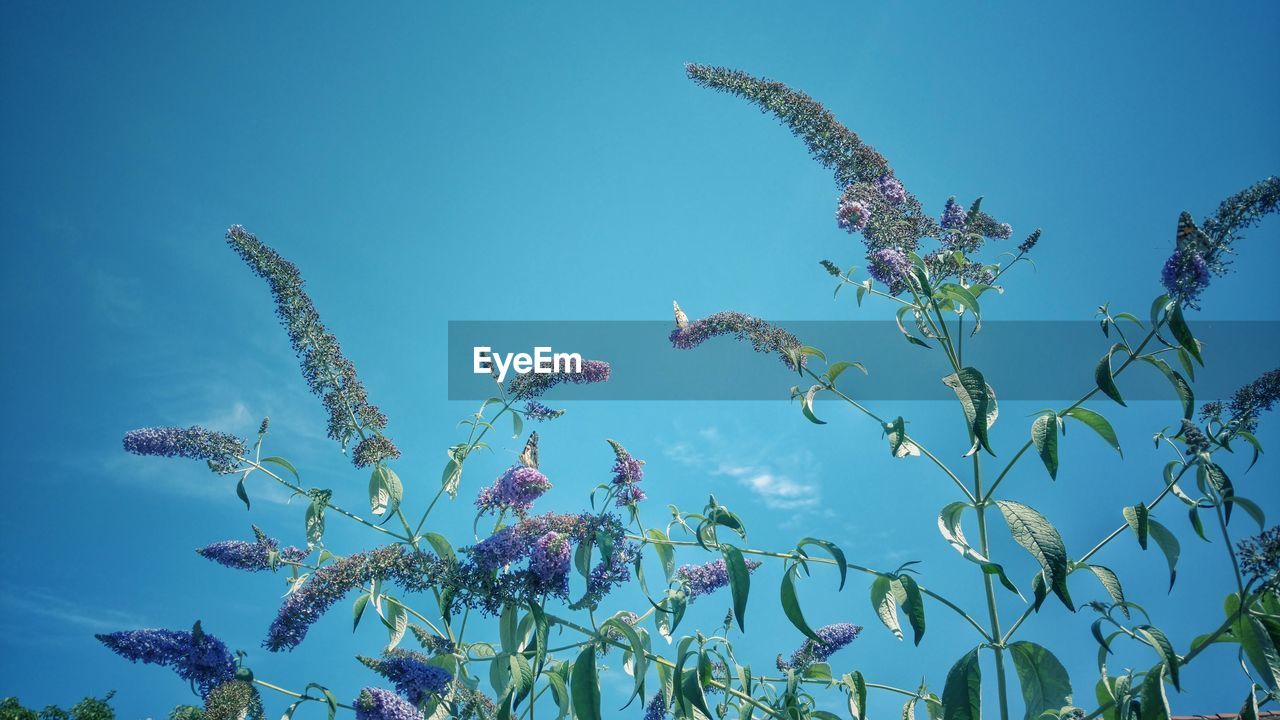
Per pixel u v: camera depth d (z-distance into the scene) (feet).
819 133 5.20
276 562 4.66
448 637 4.65
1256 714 3.83
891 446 4.45
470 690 4.40
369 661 4.21
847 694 4.52
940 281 4.85
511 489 4.45
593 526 4.33
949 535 4.30
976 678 4.08
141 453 4.74
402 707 4.02
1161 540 4.32
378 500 4.80
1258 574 3.81
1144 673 4.02
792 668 4.90
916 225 4.93
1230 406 4.23
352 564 4.24
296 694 4.24
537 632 4.16
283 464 4.86
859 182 5.12
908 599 4.17
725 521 4.41
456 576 4.20
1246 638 3.85
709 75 5.37
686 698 4.21
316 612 4.19
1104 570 4.19
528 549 4.28
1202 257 4.04
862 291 4.85
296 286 5.03
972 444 4.32
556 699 4.45
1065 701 4.19
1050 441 4.16
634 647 4.32
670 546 4.53
